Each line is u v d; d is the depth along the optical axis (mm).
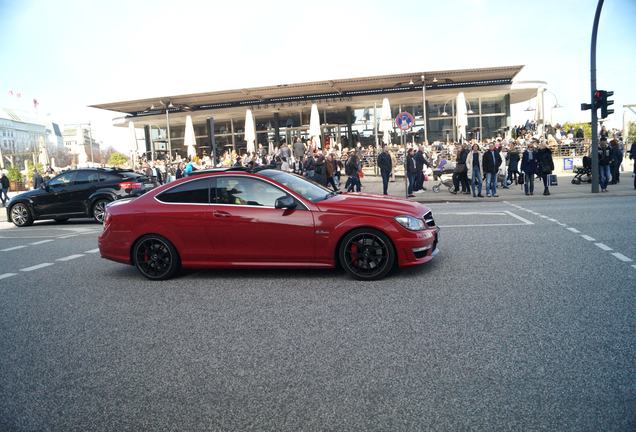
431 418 3178
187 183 7527
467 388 3553
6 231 15914
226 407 3469
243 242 7109
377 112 35500
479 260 7688
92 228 15141
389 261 6715
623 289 5805
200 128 39656
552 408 3229
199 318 5516
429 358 4098
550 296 5660
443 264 7520
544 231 10125
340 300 5910
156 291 6871
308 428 3141
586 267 6941
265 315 5488
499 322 4883
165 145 41219
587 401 3295
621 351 4059
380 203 7043
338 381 3764
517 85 32625
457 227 11242
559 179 25047
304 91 33812
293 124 37188
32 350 4797
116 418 3408
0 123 104500
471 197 18641
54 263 9430
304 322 5176
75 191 16281
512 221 11805
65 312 6082
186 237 7312
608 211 12789
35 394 3838
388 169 19375
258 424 3223
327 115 36344
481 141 30859
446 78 31422
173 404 3555
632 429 2955
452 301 5648
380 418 3213
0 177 28156
